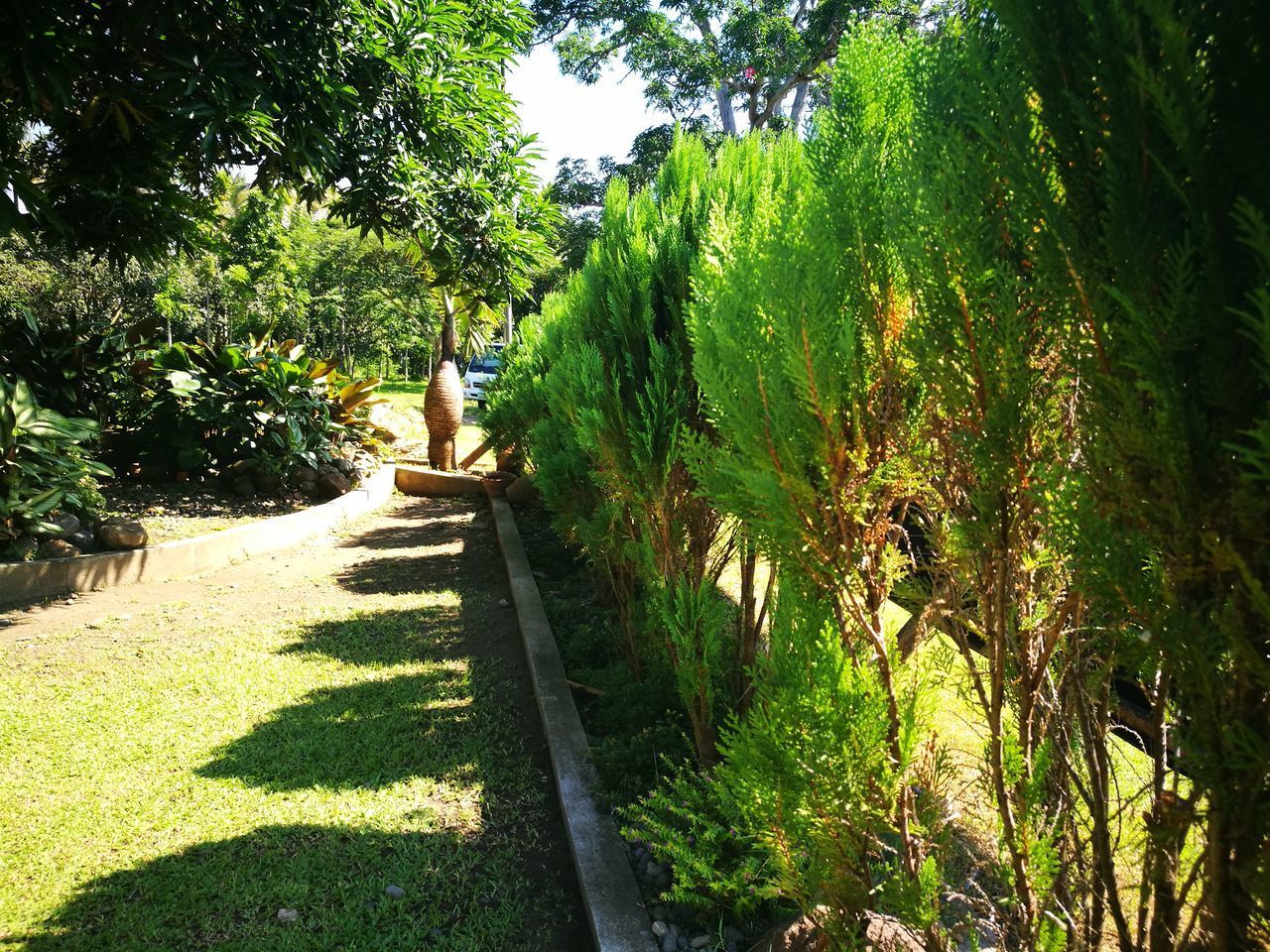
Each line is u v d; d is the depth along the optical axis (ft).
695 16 59.82
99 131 16.12
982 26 3.93
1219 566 2.81
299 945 7.97
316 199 17.78
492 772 11.52
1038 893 4.46
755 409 4.47
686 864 8.16
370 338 125.39
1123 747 7.39
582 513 15.39
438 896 8.84
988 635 4.14
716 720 10.21
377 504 34.06
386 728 12.89
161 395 31.40
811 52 52.29
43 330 31.04
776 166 9.54
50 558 20.36
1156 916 3.78
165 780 11.18
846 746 4.49
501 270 20.07
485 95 18.60
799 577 4.69
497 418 33.24
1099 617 3.57
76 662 15.62
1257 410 2.86
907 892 4.61
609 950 7.50
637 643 13.50
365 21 16.53
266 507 29.73
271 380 31.76
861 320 4.81
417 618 18.99
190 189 19.63
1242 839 3.05
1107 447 3.16
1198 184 2.77
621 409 10.36
